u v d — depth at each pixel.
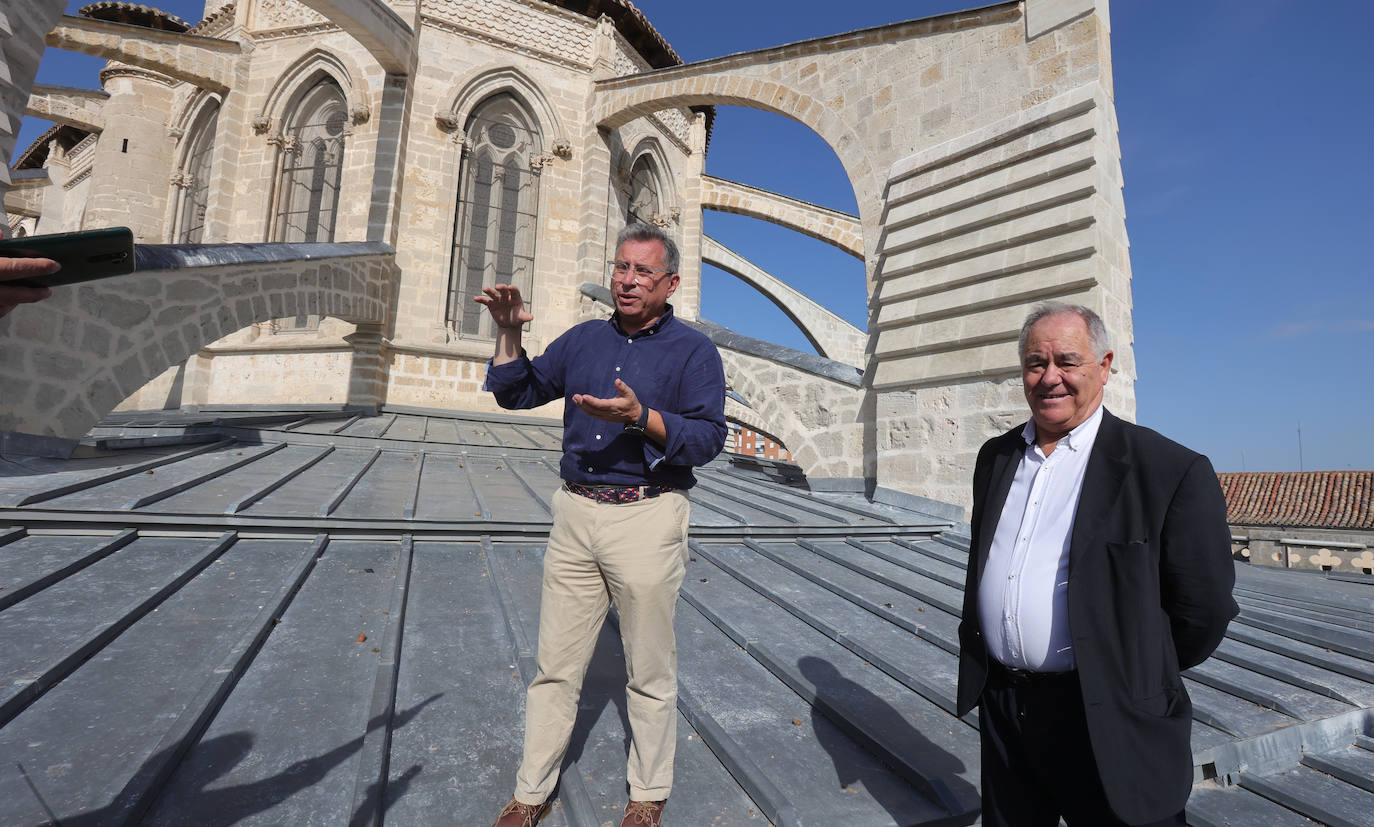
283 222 14.20
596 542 2.19
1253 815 2.79
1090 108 7.24
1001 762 1.90
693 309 18.09
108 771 2.16
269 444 7.91
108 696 2.60
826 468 9.33
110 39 12.63
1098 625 1.67
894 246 8.90
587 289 14.32
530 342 14.45
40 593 3.30
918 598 4.83
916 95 9.20
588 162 15.02
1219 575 1.59
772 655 3.64
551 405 14.52
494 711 2.86
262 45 14.52
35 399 6.03
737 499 7.48
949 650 3.92
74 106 16.11
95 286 6.57
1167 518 1.65
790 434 9.81
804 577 5.12
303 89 14.37
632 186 17.28
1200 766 3.04
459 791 2.34
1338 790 3.02
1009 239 7.64
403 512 5.05
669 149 18.08
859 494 8.88
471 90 14.27
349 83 13.84
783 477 10.87
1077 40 7.63
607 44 15.40
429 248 13.57
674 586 2.22
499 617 3.79
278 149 14.25
